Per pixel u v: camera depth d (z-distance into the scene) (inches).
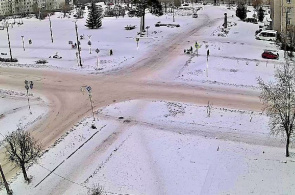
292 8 3646.7
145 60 3196.4
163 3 6397.6
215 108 2258.9
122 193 1539.1
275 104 1795.0
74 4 7564.0
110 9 5930.1
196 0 7007.9
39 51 3681.1
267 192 1496.1
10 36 4475.9
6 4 6707.7
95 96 2506.2
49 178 1665.8
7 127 2144.4
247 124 2055.9
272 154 1761.8
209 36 3991.1
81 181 1635.1
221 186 1549.0
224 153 1785.2
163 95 2475.4
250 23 4724.4
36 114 2293.3
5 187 1573.6
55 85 2731.3
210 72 2834.6
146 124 2101.4
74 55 3447.3
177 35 4087.1
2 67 3184.1
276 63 3002.0
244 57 3181.6
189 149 1831.9
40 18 5684.1
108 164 1742.1
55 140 1987.0
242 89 2529.5
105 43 3836.1
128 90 2581.2
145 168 1696.6
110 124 2119.8
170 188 1557.6
